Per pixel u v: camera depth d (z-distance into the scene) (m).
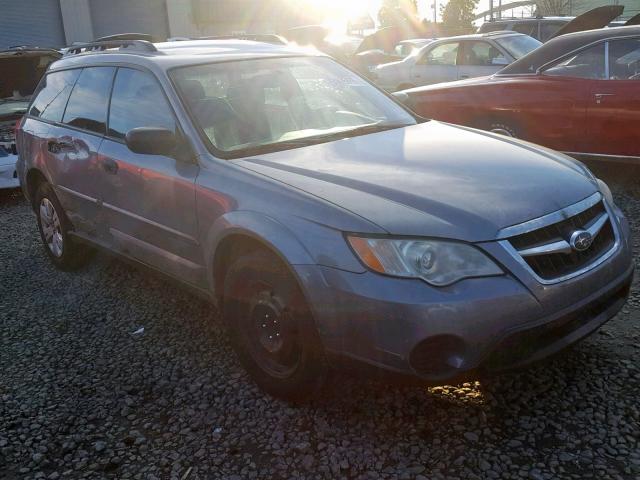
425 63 12.33
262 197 3.23
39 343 4.25
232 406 3.38
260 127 3.92
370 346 2.81
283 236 3.02
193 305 4.64
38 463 3.04
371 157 3.52
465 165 3.36
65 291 5.09
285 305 3.11
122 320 4.50
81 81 4.96
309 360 3.07
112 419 3.35
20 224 7.18
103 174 4.40
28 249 6.24
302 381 3.16
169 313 4.55
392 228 2.80
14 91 9.64
